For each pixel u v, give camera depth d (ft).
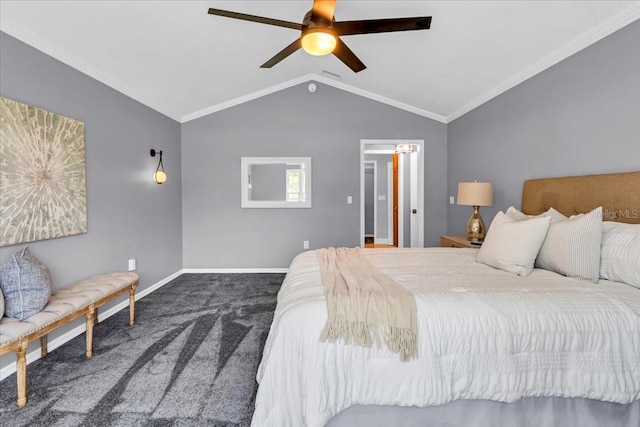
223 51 10.46
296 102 15.16
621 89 6.62
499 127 11.02
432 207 15.46
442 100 13.42
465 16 7.85
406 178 20.57
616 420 4.51
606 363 4.27
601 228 5.71
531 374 4.28
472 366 4.28
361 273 6.06
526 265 6.15
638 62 6.28
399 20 6.29
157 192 12.94
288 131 15.19
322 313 4.41
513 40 8.24
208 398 5.67
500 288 5.03
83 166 8.66
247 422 5.09
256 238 15.40
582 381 4.26
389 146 18.60
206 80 12.23
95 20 7.39
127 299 10.69
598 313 4.37
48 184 7.47
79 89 8.64
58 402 5.55
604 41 6.98
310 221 15.42
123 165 10.68
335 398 4.21
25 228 6.84
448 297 4.64
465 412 4.46
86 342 7.19
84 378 6.30
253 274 15.02
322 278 5.72
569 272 5.77
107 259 9.84
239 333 8.41
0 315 5.46
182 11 7.97
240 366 6.75
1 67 6.45
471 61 9.84
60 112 7.99
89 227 9.03
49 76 7.63
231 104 15.05
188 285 13.12
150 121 12.44
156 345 7.72
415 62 10.92
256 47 10.62
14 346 5.34
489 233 7.32
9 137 6.49
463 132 13.65
